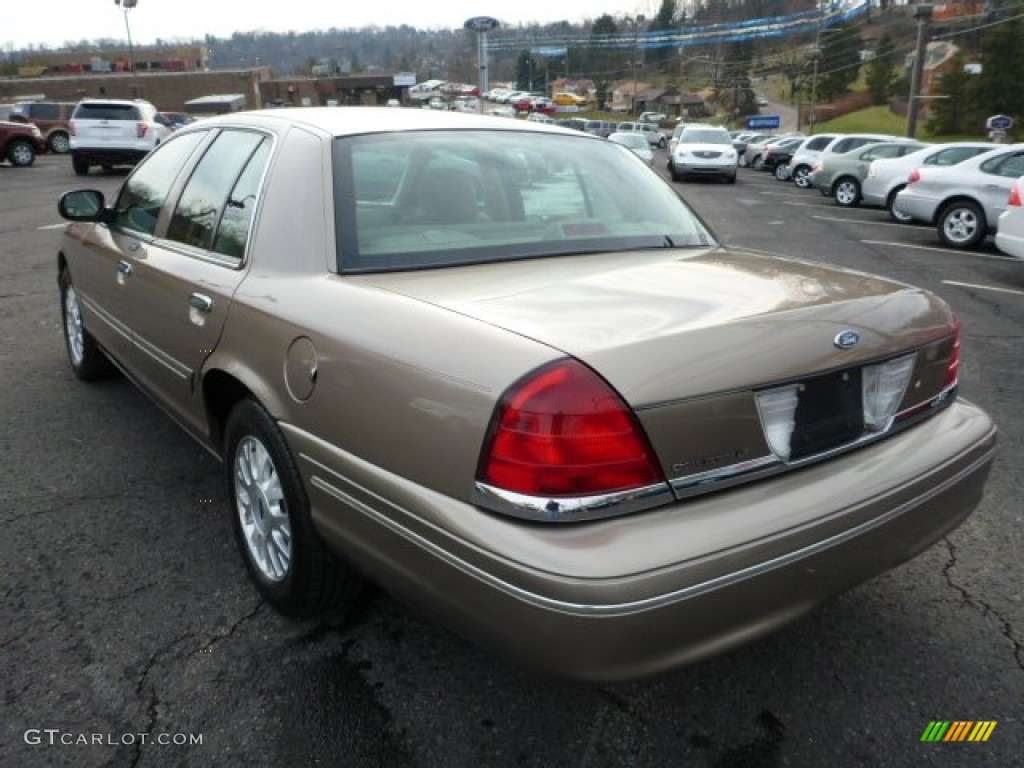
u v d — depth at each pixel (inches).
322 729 88.4
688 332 74.4
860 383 85.4
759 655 101.7
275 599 106.3
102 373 197.8
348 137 108.6
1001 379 215.2
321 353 87.2
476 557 70.0
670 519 71.1
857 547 80.1
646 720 90.6
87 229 172.7
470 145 115.5
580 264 99.8
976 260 426.0
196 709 91.0
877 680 97.3
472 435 71.1
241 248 109.7
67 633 103.9
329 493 87.2
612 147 135.3
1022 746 87.3
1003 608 111.7
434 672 97.5
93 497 140.6
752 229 559.2
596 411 68.1
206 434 120.0
